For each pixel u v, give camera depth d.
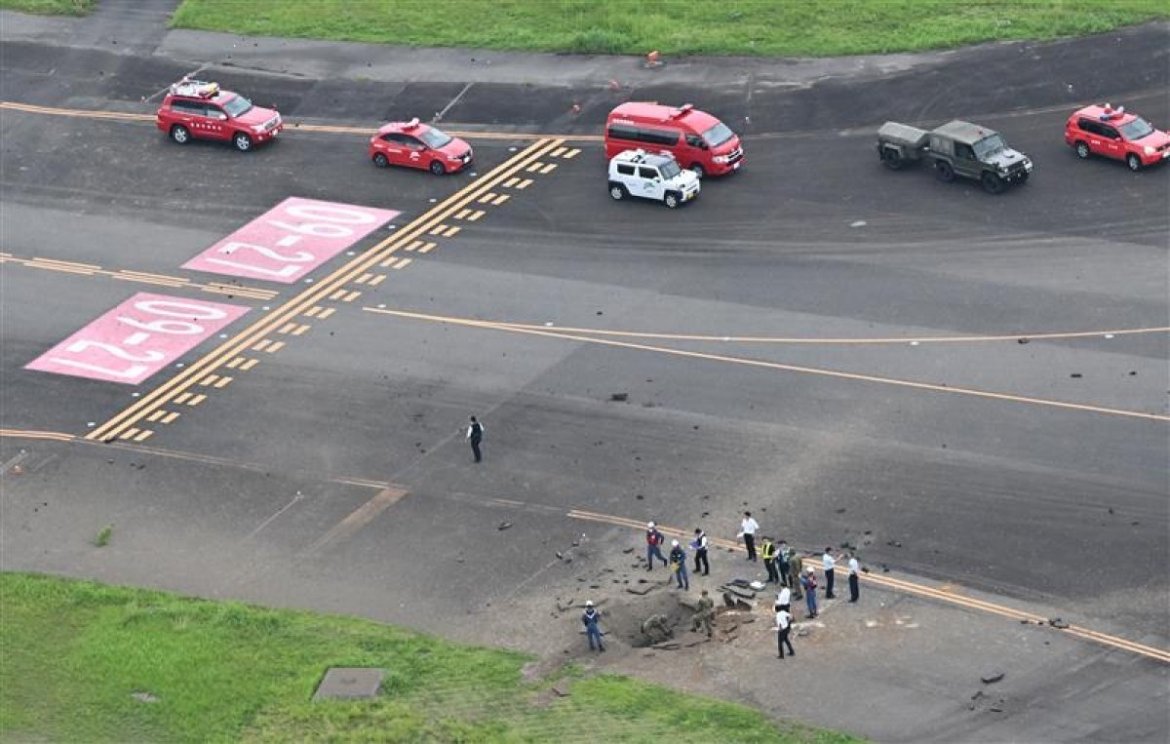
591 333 93.88
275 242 104.50
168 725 69.62
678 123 107.38
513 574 77.06
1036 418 84.56
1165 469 80.44
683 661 71.19
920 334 91.75
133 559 79.88
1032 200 103.38
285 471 85.06
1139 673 68.75
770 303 95.44
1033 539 76.69
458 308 96.94
